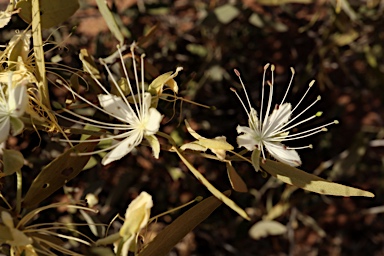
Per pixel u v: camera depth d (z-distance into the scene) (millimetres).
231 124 535
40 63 262
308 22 636
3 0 408
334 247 639
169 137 271
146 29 549
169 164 501
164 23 572
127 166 523
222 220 560
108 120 318
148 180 530
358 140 571
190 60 537
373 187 644
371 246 648
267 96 483
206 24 497
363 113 659
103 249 421
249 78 604
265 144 288
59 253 347
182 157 254
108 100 279
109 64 381
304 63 631
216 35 530
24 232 256
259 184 557
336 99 664
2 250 280
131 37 453
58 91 425
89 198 291
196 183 515
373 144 585
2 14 292
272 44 627
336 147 626
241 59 596
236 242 581
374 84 637
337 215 648
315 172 572
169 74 282
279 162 285
